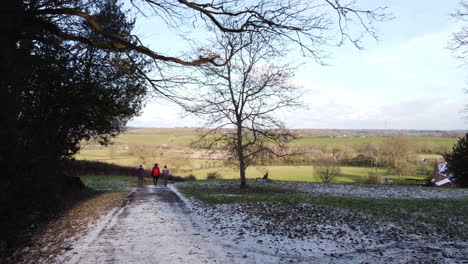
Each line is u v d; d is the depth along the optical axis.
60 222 8.93
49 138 10.84
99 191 17.91
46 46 9.74
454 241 7.02
